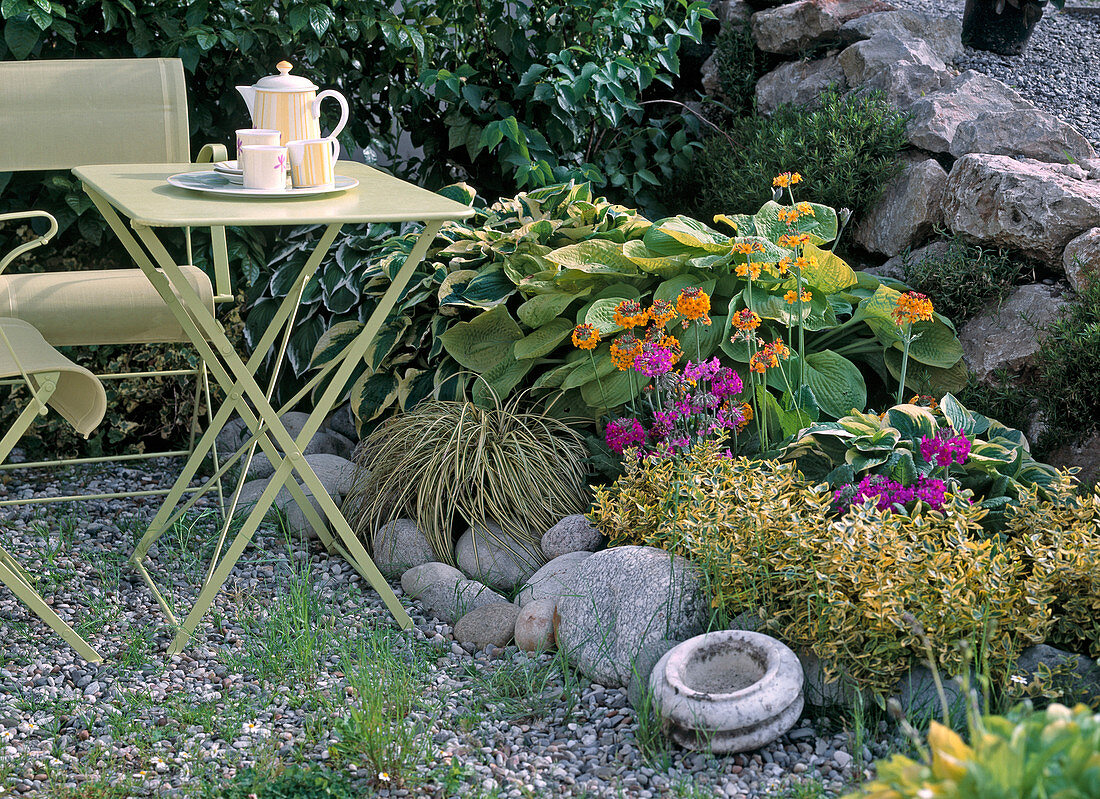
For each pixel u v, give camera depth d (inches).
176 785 82.7
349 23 161.8
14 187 152.3
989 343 132.8
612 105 173.6
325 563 124.3
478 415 129.9
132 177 108.0
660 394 127.6
